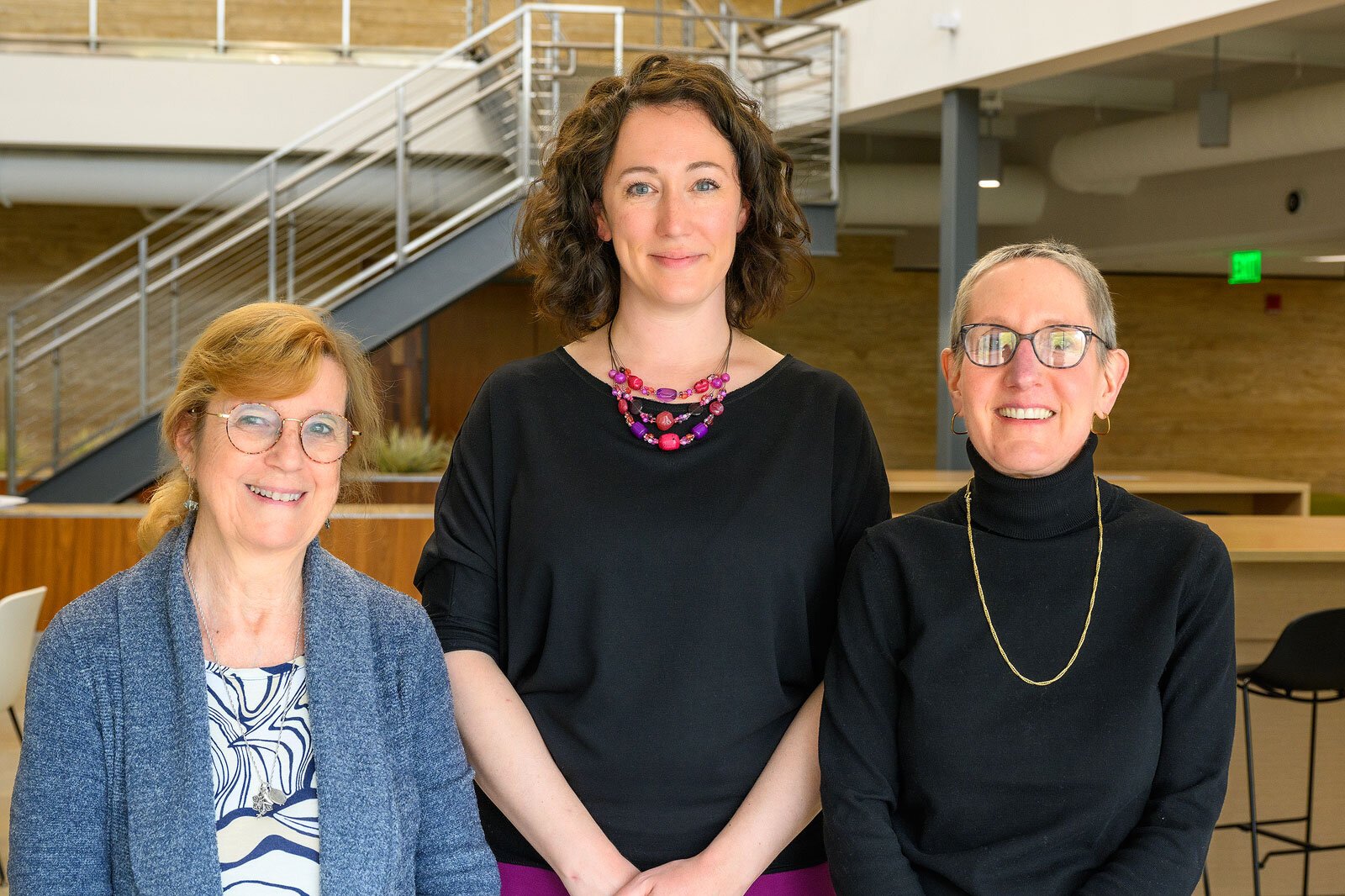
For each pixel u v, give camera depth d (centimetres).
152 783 130
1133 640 144
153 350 996
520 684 164
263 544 136
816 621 165
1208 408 1357
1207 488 628
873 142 1014
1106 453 1339
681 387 168
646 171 160
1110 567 147
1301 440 1383
